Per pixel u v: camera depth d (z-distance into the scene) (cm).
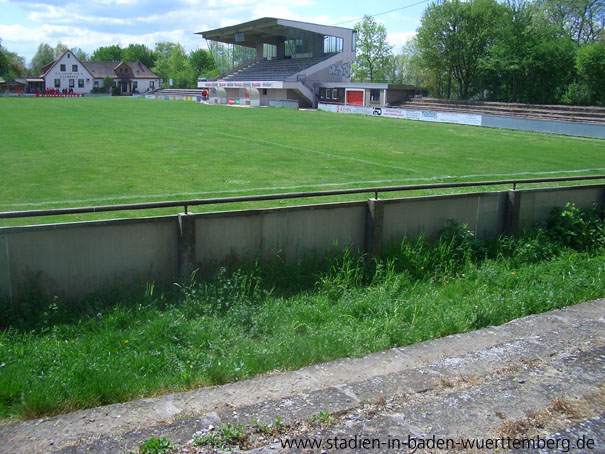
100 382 427
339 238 793
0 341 523
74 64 10988
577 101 4922
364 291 718
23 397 406
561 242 973
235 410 372
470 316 624
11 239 584
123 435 339
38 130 2889
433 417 364
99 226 627
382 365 475
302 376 448
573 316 609
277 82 6141
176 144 2344
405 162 1948
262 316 609
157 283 673
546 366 454
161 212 1034
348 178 1548
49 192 1262
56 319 581
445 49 5572
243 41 8056
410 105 5375
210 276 699
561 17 5909
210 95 7569
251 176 1550
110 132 2855
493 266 843
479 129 3569
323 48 6888
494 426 355
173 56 13275
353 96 5847
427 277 797
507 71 5209
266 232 734
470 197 911
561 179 1004
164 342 535
